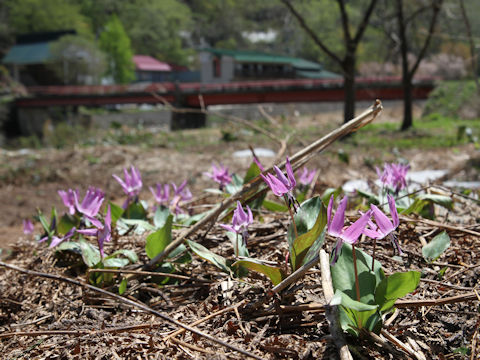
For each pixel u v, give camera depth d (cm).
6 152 1505
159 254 212
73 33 7856
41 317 199
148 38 9988
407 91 2431
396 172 267
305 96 4006
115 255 236
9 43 8412
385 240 226
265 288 188
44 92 5150
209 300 188
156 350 156
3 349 173
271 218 302
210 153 1339
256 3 8294
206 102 4069
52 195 947
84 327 179
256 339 156
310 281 188
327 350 148
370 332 148
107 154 1295
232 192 296
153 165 1173
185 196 306
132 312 190
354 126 213
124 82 7631
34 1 8481
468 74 3541
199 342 159
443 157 1126
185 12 10944
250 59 6400
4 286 235
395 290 144
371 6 1977
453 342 157
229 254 229
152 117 5100
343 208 131
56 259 257
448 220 287
